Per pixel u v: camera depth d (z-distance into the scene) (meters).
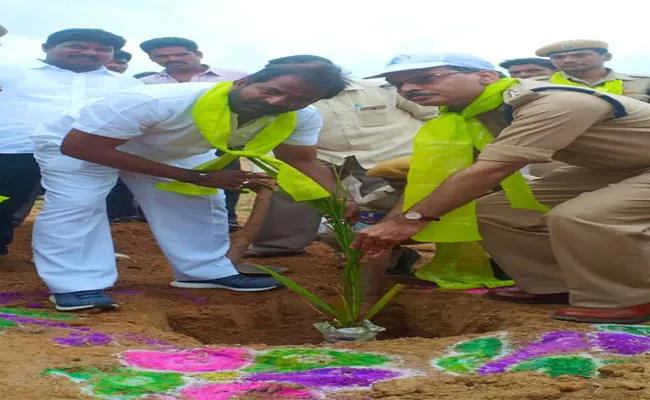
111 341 1.95
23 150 2.93
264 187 2.44
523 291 2.38
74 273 2.29
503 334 1.98
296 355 1.84
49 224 2.29
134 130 2.22
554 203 2.35
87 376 1.67
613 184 2.13
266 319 2.43
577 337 1.90
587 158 2.20
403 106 3.20
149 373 1.70
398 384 1.59
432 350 1.88
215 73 3.93
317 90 2.15
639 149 2.14
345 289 2.15
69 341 1.92
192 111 2.24
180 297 2.52
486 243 2.40
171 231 2.54
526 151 2.04
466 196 2.07
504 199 2.37
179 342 2.01
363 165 3.11
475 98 2.20
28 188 3.04
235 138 2.32
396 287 2.18
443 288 2.62
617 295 2.06
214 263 2.59
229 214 3.96
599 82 3.57
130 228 3.98
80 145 2.22
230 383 1.64
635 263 2.04
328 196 2.13
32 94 2.99
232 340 2.34
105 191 2.36
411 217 2.08
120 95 2.23
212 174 2.33
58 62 3.10
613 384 1.57
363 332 2.11
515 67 3.86
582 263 2.09
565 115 2.04
